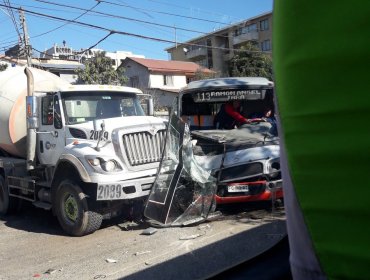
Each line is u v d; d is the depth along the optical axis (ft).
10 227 27.68
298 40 3.89
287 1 3.99
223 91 28.37
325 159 3.82
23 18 69.41
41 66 95.91
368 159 3.56
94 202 23.31
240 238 19.36
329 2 3.65
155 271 16.48
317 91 3.80
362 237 3.69
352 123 3.62
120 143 23.38
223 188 23.67
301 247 4.23
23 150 30.89
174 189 22.50
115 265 17.83
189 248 18.84
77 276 17.04
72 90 26.40
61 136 25.89
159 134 25.13
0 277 17.90
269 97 28.71
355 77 3.56
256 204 25.66
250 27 171.63
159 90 128.98
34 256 20.65
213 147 25.25
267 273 8.53
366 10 3.44
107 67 106.93
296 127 4.00
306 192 4.00
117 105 27.86
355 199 3.68
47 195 26.84
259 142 24.47
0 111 30.17
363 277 3.72
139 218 24.98
